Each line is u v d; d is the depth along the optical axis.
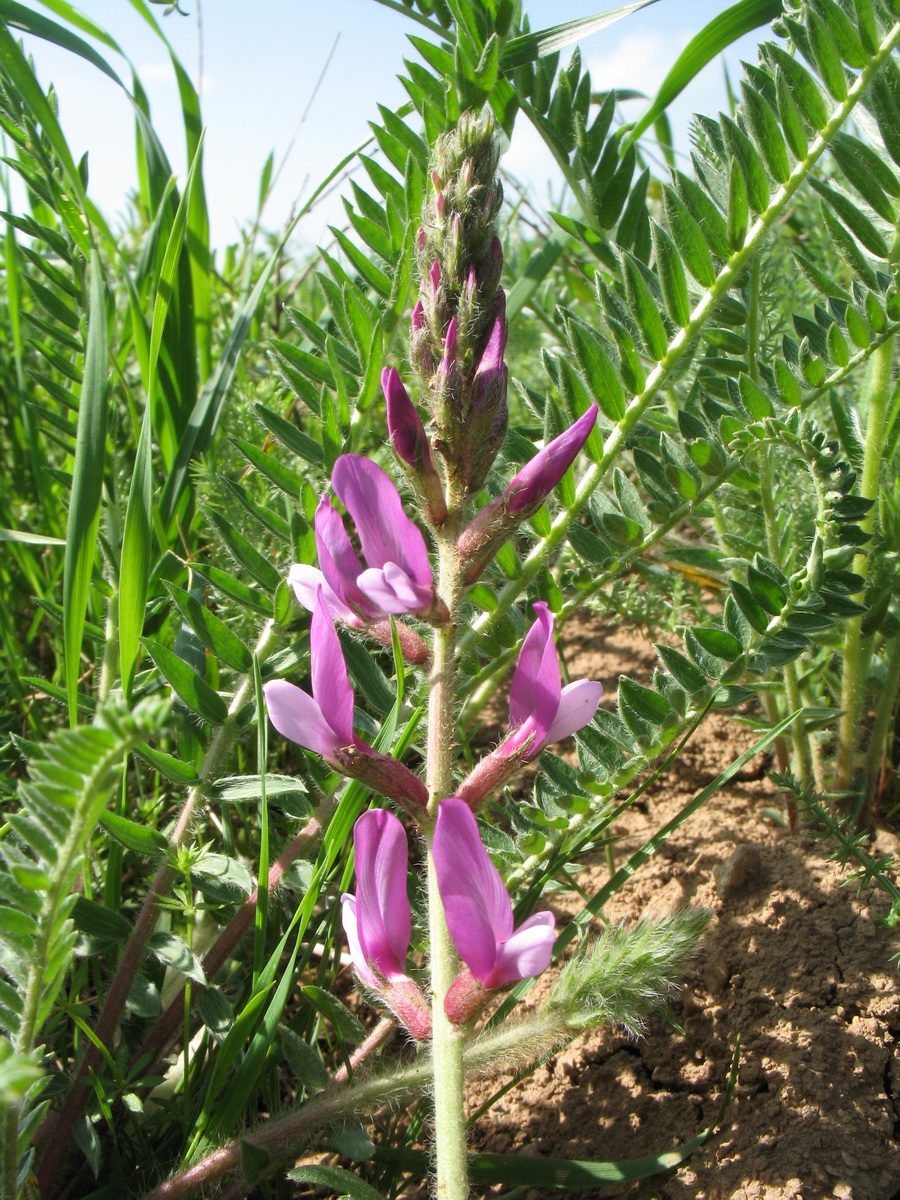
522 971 0.11
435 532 0.13
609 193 0.23
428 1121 0.15
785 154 0.17
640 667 0.26
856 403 0.23
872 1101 0.15
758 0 0.22
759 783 0.22
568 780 0.17
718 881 0.19
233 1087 0.14
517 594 0.18
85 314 0.22
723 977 0.17
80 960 0.17
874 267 0.19
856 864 0.18
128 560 0.16
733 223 0.17
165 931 0.16
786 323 0.27
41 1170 0.15
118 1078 0.15
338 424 0.18
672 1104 0.16
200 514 0.23
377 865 0.12
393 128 0.21
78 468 0.16
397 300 0.18
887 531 0.18
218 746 0.17
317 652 0.12
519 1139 0.16
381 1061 0.16
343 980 0.19
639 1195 0.15
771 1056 0.16
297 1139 0.14
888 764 0.20
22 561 0.25
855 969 0.17
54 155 0.22
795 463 0.20
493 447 0.13
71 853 0.09
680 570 0.24
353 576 0.13
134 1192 0.15
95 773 0.08
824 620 0.16
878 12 0.17
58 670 0.23
